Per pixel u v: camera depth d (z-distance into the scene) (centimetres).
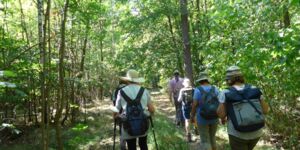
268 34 527
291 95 733
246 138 452
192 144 852
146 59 1698
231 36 760
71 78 1047
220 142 831
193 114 662
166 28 1673
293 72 625
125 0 1348
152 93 2719
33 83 830
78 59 1253
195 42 1373
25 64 718
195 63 1419
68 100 1086
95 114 1251
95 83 1323
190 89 898
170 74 1816
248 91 451
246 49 653
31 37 1127
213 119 643
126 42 1677
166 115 1340
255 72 699
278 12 605
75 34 1080
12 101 755
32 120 1026
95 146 862
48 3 372
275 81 696
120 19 1502
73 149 838
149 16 1352
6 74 240
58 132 422
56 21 828
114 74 1823
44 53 380
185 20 1216
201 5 1625
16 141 895
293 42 496
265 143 799
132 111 543
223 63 818
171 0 1296
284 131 787
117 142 900
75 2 651
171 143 840
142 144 569
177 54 1609
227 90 459
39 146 841
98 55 2164
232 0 674
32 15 1153
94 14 870
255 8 654
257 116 442
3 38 734
